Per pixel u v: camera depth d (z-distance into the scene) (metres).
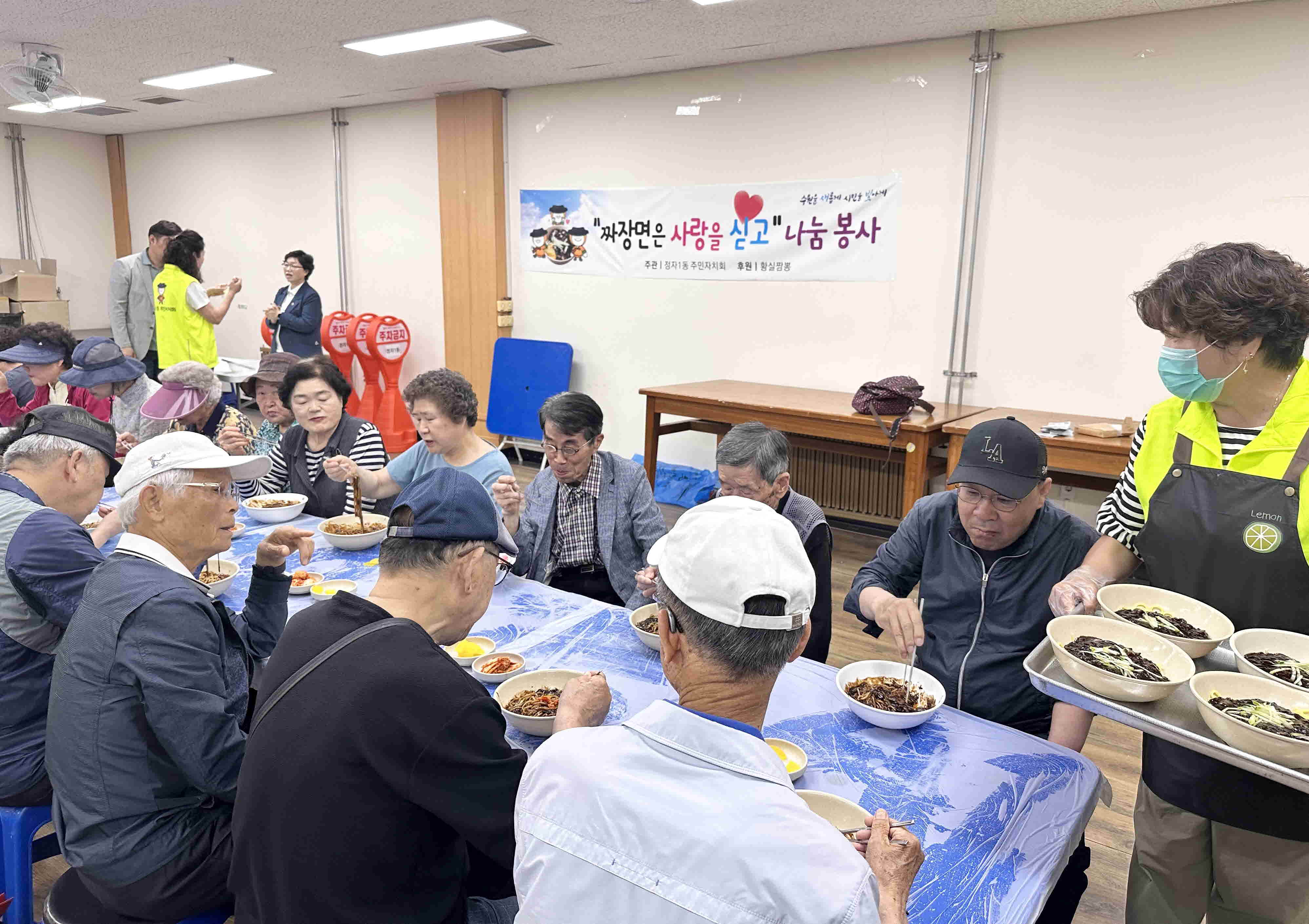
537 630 1.90
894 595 1.86
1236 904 1.45
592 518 2.42
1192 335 1.30
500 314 6.35
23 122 8.05
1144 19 3.91
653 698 1.57
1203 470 1.38
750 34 4.47
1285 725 1.13
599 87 5.68
